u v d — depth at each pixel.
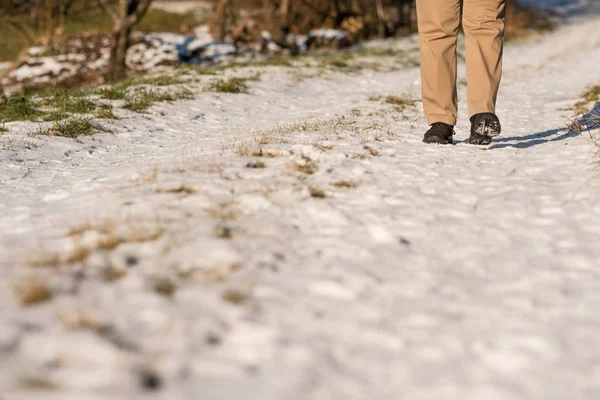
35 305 2.18
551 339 2.06
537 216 3.20
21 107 7.71
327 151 4.45
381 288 2.40
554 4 37.06
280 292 2.32
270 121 7.21
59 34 21.61
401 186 3.69
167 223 2.96
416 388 1.80
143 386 1.75
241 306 2.20
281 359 1.91
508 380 1.85
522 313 2.23
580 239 2.90
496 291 2.41
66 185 4.15
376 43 23.00
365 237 2.90
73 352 1.89
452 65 4.67
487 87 4.43
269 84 10.64
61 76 18.27
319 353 1.94
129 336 1.99
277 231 2.90
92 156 5.45
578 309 2.26
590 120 5.94
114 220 3.02
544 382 1.84
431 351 1.99
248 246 2.71
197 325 2.06
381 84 11.75
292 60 14.62
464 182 3.81
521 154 4.58
